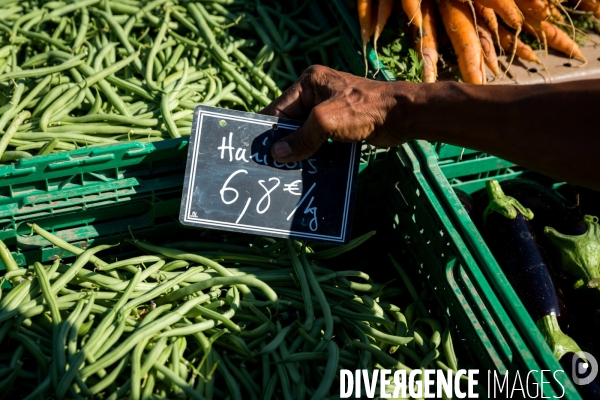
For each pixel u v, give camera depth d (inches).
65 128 33.8
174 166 31.9
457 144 27.5
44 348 27.2
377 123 28.0
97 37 38.4
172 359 27.0
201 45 39.0
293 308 29.6
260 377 27.9
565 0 38.7
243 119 29.0
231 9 41.2
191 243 31.5
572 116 24.7
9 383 26.2
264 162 29.2
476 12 38.2
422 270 32.7
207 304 28.8
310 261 31.6
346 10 38.9
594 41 40.0
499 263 33.7
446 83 27.3
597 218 34.4
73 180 30.6
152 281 30.2
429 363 29.6
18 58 38.2
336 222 29.8
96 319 28.3
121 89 36.8
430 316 32.3
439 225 31.1
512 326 28.1
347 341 28.8
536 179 38.4
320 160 29.6
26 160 29.4
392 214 34.7
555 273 33.1
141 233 31.9
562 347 30.7
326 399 26.7
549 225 34.9
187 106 36.1
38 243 30.5
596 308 32.4
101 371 26.4
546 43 38.7
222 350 28.2
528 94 25.6
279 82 39.0
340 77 28.7
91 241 31.4
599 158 24.4
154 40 39.2
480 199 36.3
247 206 29.2
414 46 38.1
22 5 39.5
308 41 40.2
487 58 38.0
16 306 27.9
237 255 31.0
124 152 30.6
